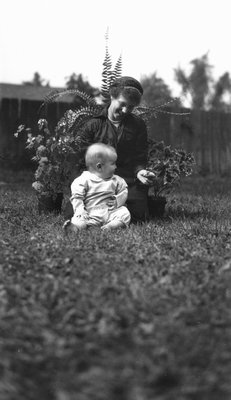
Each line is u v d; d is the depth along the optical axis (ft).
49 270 13.69
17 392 8.59
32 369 9.21
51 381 8.95
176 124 64.28
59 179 24.20
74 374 8.98
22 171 57.93
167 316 10.43
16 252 15.29
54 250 15.46
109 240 17.25
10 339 9.86
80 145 23.34
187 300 11.18
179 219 23.52
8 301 11.44
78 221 20.42
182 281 12.53
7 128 60.70
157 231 19.26
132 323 10.37
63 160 24.21
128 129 23.21
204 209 26.81
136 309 10.85
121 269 13.65
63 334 10.04
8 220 22.34
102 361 9.17
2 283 12.72
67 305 11.02
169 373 8.94
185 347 9.46
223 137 67.46
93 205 21.08
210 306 11.09
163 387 8.80
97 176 21.30
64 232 19.06
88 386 8.65
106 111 23.59
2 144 60.70
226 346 9.59
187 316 10.63
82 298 11.25
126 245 16.29
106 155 21.21
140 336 9.71
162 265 14.01
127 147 23.21
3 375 8.94
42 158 24.22
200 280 12.76
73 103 58.75
